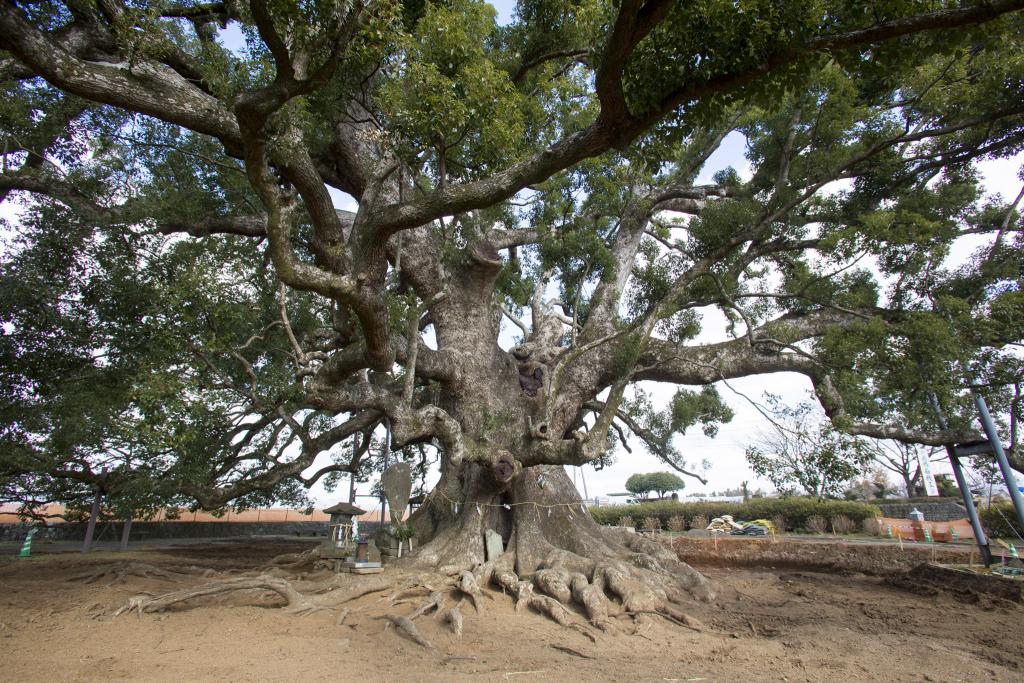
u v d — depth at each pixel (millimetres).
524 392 13125
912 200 12461
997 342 11461
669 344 13656
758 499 30188
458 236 12156
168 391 8922
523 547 11289
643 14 5199
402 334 11547
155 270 10406
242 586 8852
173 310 9727
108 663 5773
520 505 11898
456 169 9219
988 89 10984
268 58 8445
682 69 6148
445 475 12977
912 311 11641
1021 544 17578
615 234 15586
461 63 8375
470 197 7316
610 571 9953
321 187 7805
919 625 8727
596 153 6969
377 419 14164
